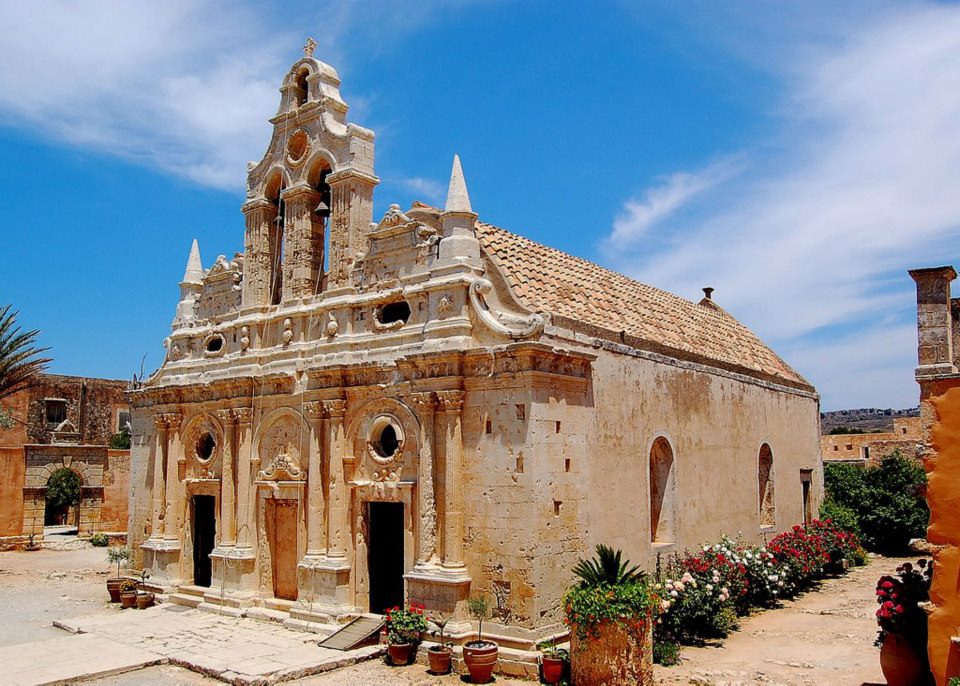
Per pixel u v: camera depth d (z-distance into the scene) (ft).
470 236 64.69
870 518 121.39
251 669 55.52
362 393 68.33
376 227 70.85
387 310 69.87
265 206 82.58
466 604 58.44
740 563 75.82
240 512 77.00
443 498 61.11
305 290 76.74
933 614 40.75
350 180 73.05
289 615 69.46
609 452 65.77
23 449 140.77
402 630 58.08
